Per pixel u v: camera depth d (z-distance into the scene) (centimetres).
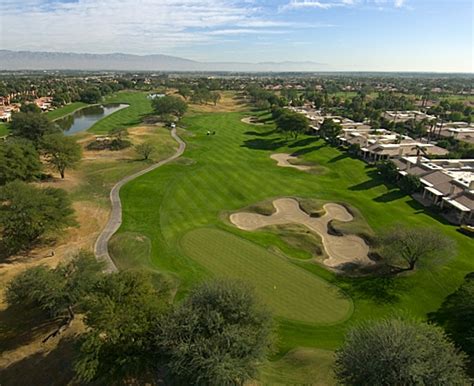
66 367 3200
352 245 5728
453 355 2570
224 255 5250
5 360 3325
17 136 10862
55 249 5381
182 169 9362
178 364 2569
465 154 10106
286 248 5522
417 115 17050
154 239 5700
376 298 4309
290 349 3497
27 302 3797
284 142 12625
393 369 2403
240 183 8438
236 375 2561
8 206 5269
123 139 11831
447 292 4388
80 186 7962
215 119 17562
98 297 3052
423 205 7300
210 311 2853
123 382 2945
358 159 10362
